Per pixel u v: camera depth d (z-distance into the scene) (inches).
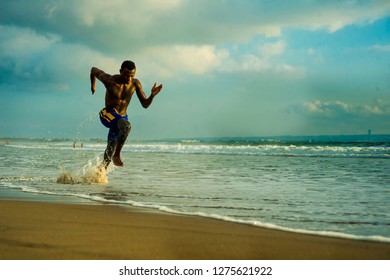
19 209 243.1
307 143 2390.5
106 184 391.9
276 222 216.8
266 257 152.5
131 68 399.5
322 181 419.2
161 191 339.3
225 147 1759.4
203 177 460.8
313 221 219.5
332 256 154.5
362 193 328.2
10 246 156.8
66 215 224.5
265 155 1056.8
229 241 171.9
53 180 418.3
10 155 965.2
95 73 419.2
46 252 150.4
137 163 733.9
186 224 205.5
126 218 219.3
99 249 155.4
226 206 266.2
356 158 880.9
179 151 1385.3
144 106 417.1
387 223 214.8
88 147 1758.1
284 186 374.6
